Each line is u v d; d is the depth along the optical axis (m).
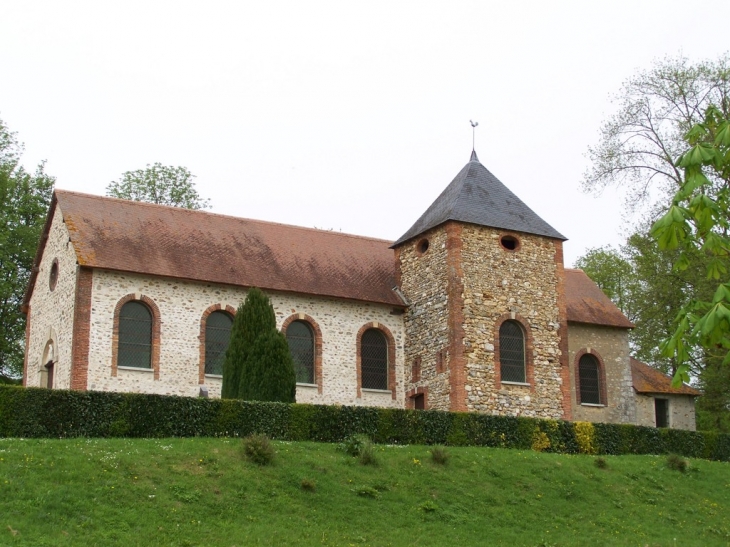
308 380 32.97
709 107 12.35
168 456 21.44
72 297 29.91
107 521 17.95
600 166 37.62
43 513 17.61
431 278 34.28
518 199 36.56
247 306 29.19
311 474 22.28
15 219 44.16
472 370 32.34
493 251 34.09
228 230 34.97
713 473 29.28
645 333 46.84
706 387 46.06
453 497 23.03
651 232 10.78
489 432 28.70
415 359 34.41
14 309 44.12
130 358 29.89
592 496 25.12
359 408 26.97
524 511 23.23
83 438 22.67
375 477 23.09
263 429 25.44
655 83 36.59
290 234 36.72
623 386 38.12
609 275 57.56
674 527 24.23
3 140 46.41
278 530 19.14
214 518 19.19
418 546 19.67
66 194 32.50
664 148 36.59
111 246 30.69
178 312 30.86
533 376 33.50
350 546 18.97
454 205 34.25
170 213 34.28
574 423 30.23
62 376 29.84
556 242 35.59
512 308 33.84
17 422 22.62
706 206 10.55
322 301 33.81
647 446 31.48
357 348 34.06
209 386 30.84
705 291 38.75
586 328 37.97
